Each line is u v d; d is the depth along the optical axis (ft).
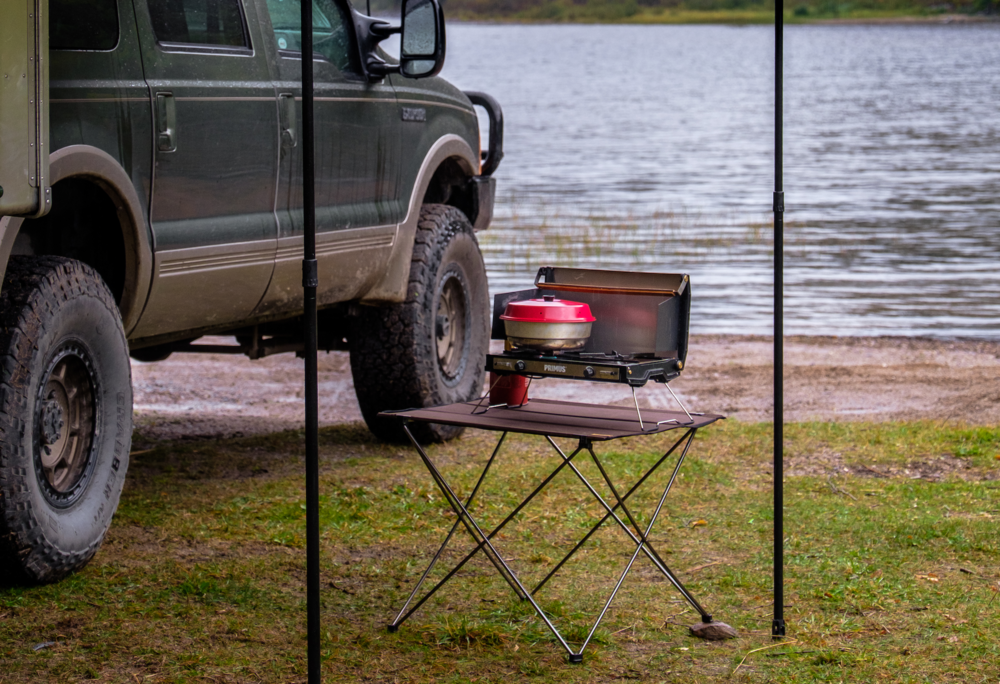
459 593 14.67
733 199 83.20
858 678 12.16
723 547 16.51
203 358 33.76
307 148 10.64
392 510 18.21
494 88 279.90
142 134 15.57
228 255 17.16
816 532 17.13
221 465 21.11
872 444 22.59
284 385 30.27
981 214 73.61
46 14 12.89
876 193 86.43
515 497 18.85
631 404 27.04
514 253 56.95
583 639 13.19
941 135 147.13
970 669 12.34
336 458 21.90
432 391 23.02
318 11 19.86
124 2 15.53
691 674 12.30
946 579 15.08
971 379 29.81
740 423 24.56
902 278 49.57
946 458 21.56
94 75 14.92
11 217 13.48
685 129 161.99
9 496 13.80
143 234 15.67
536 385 29.86
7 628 13.21
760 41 603.26
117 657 12.56
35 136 12.85
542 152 126.62
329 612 14.01
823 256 56.59
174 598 14.35
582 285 13.70
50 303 14.42
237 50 17.52
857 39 582.35
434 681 12.09
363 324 22.63
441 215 23.57
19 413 13.89
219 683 11.98
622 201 82.07
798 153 124.06
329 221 19.51
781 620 13.25
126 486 19.43
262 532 17.12
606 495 19.02
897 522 17.43
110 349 15.80
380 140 21.07
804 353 33.65
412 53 20.43
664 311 13.20
